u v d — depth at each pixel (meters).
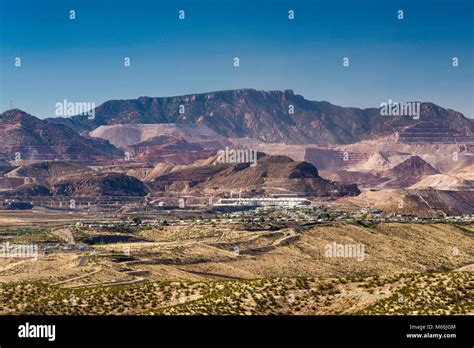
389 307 192.62
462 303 190.75
